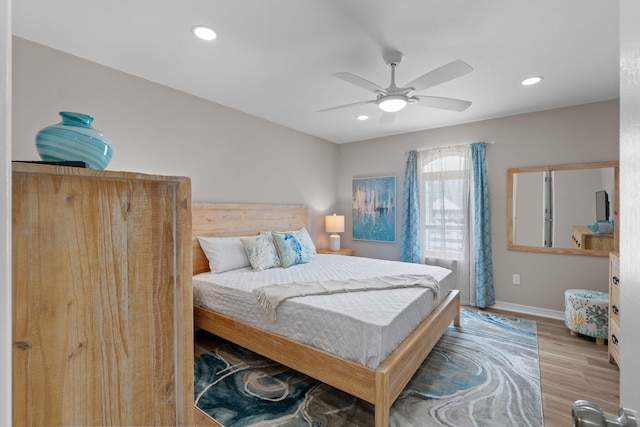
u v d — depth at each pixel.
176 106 2.97
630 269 0.47
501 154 3.78
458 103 2.44
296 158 4.45
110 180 0.79
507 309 3.75
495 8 1.78
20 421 0.65
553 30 1.98
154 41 2.14
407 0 1.72
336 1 1.74
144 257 0.85
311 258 3.74
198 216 3.13
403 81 2.73
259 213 3.79
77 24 1.94
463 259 4.04
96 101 2.44
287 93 3.07
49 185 0.69
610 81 2.75
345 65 2.47
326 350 1.88
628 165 0.47
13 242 0.65
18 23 1.93
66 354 0.71
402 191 4.61
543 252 3.53
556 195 3.44
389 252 4.76
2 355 0.38
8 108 0.39
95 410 0.76
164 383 0.90
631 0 0.46
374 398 1.65
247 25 1.96
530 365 2.41
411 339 1.98
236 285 2.53
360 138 4.95
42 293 0.68
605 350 2.66
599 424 0.46
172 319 0.91
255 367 2.40
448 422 1.78
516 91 2.97
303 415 1.83
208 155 3.27
